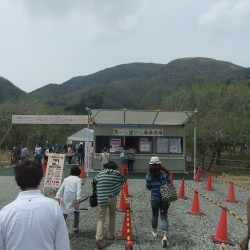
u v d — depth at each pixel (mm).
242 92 37750
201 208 12273
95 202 7988
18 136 43500
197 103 38438
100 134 23031
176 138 22984
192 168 27484
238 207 12766
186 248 7707
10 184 17719
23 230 2555
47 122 27281
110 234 8250
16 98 50562
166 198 7754
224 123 30953
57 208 2715
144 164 22797
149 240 8297
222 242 8008
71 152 29656
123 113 20531
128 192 15469
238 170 31750
